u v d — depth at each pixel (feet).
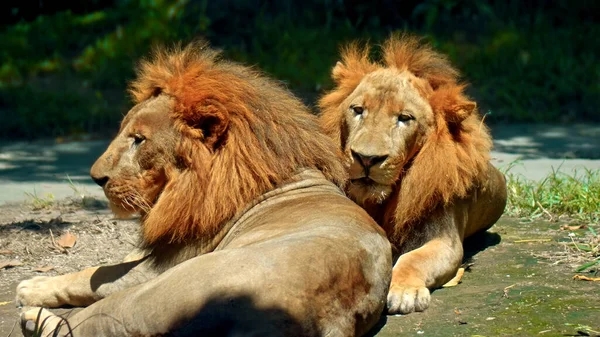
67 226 42.93
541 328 26.50
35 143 76.07
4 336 27.27
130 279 29.50
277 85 31.71
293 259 22.59
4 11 96.22
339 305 23.13
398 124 32.50
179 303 22.03
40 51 100.07
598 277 32.27
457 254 32.99
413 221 33.37
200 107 28.45
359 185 32.48
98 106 84.99
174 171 28.84
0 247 39.27
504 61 96.63
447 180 32.73
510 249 37.86
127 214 29.60
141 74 31.91
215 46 100.07
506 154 67.82
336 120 34.81
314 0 109.91
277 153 29.30
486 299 29.89
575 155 67.15
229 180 28.45
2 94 87.40
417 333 26.43
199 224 28.53
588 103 88.84
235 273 22.07
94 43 102.22
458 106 32.86
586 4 112.37
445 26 105.91
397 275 29.89
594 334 25.73
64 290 30.01
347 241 24.43
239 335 21.21
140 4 108.27
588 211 45.03
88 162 67.21
